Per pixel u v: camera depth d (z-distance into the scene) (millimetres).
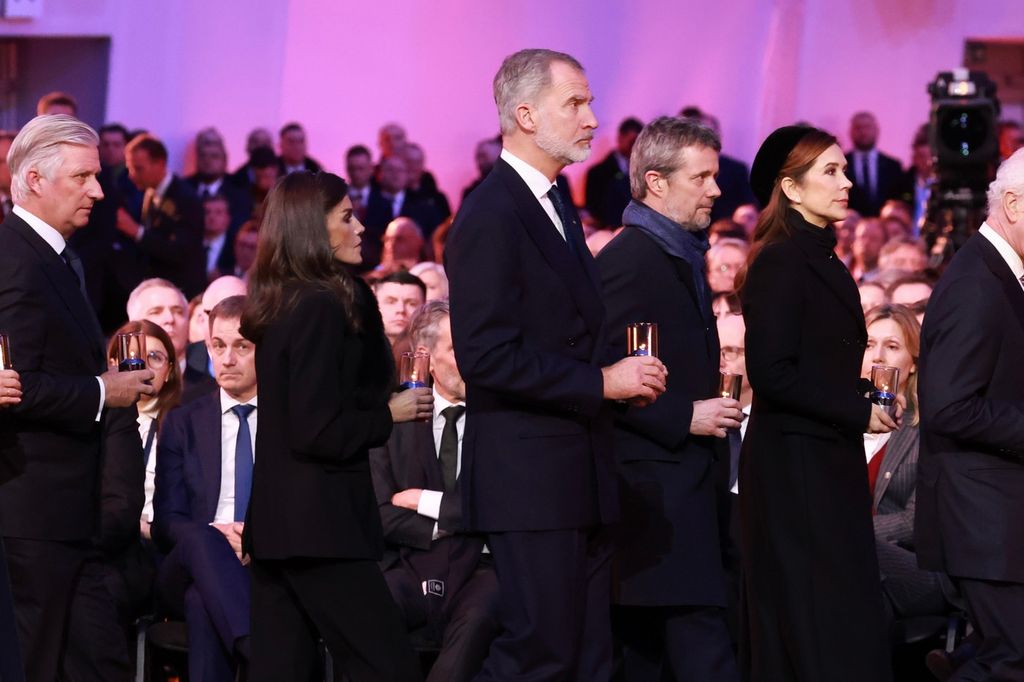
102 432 11039
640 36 36500
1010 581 10352
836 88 36562
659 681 11641
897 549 12336
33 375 10266
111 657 11102
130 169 26172
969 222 20422
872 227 23609
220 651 11617
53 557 10648
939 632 12219
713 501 11094
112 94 33688
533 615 9523
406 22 35875
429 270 18375
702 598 10805
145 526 13367
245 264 26672
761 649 10641
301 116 35500
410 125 36094
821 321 10359
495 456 9617
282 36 35156
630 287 10828
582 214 28312
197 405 12906
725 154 36406
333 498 9797
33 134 10625
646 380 9383
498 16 36094
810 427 10414
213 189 30875
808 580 10398
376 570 9984
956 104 20391
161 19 33938
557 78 9586
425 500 11953
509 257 9383
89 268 22812
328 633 9961
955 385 10219
